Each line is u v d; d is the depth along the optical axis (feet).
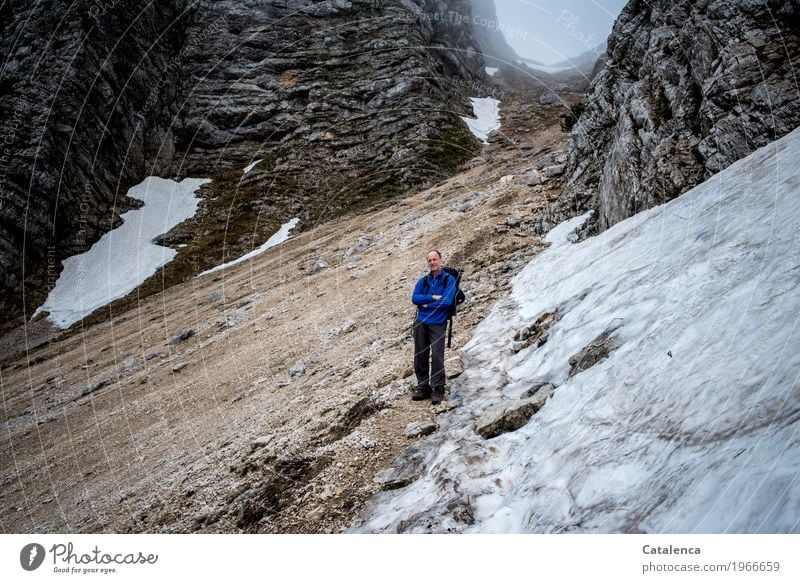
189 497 18.80
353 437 17.70
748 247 12.23
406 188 132.87
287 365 37.09
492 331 23.75
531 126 199.00
